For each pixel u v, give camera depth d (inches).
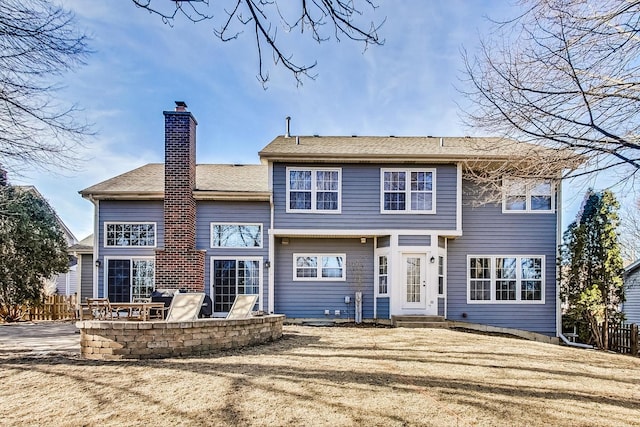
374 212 573.9
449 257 594.6
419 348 347.3
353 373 249.6
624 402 213.9
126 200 596.4
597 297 532.1
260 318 357.4
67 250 740.7
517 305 587.8
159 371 242.1
